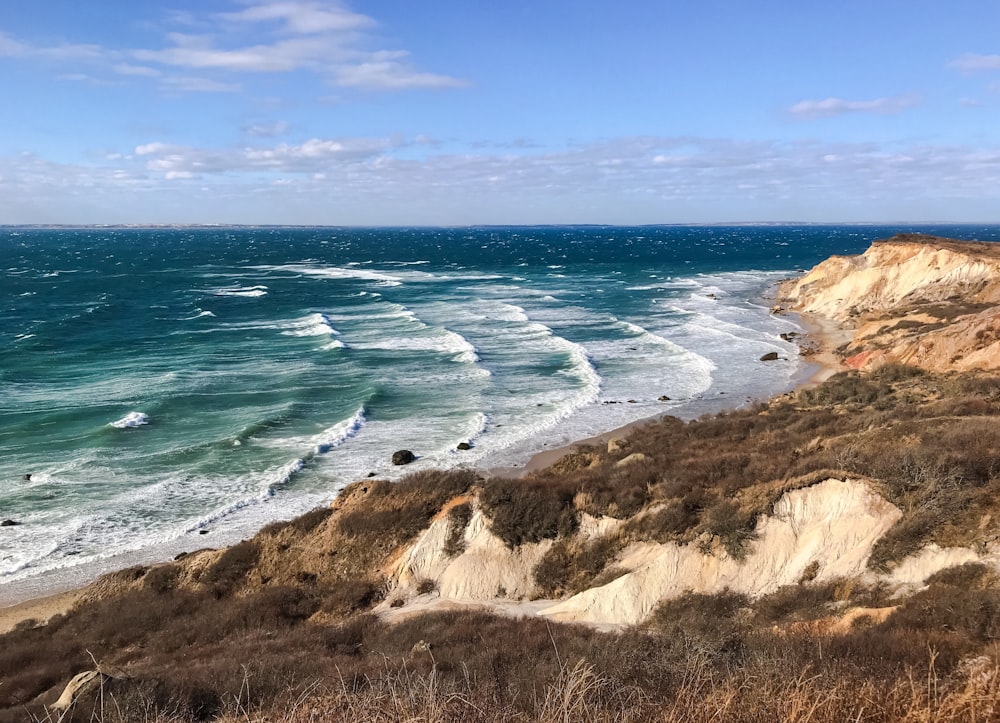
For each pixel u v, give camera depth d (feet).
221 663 46.44
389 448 116.26
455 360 173.27
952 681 24.13
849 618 43.47
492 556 67.05
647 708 22.93
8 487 99.60
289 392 145.18
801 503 58.95
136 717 33.55
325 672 41.14
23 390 144.56
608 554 64.39
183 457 111.04
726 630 43.16
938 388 102.53
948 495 52.06
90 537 86.99
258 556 75.46
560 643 45.65
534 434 122.42
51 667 54.49
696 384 153.79
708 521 60.08
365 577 70.03
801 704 20.86
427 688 23.59
